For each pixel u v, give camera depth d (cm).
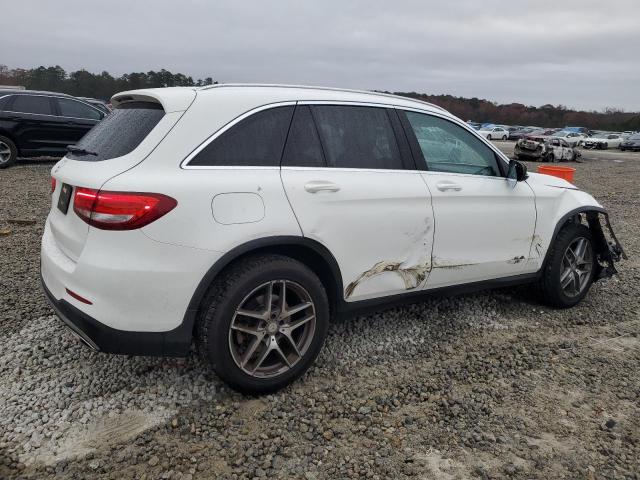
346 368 340
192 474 241
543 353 372
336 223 309
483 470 249
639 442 275
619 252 484
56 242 309
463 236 374
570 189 461
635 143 3747
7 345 349
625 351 382
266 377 296
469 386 325
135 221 254
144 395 299
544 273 443
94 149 295
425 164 361
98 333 262
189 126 277
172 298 264
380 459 255
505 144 4184
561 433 281
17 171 1156
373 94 359
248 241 277
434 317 427
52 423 272
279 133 303
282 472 245
